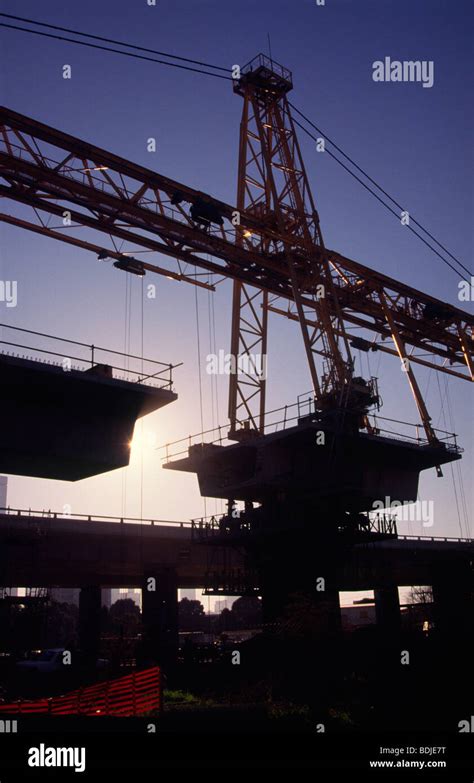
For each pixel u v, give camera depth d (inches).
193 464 1918.1
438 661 1457.9
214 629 5398.6
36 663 1503.4
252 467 1833.2
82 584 2765.7
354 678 1369.3
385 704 1216.8
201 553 2635.3
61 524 2303.2
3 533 2142.0
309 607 1581.0
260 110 2021.4
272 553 1818.4
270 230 1817.2
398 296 2266.2
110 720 762.2
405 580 3075.8
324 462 1738.4
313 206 1958.7
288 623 1541.6
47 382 1085.1
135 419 1213.1
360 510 1847.9
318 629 1520.7
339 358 1807.3
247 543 1862.7
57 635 3427.7
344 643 1536.7
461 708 1203.2
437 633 1717.5
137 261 1668.3
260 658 1528.1
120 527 2444.6
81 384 1104.2
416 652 1517.0
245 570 1895.9
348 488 1646.2
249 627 3617.1
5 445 1072.2
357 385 1759.4
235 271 1883.6
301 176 1979.6
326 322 1854.1
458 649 1530.5
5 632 2022.6
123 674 1566.2
